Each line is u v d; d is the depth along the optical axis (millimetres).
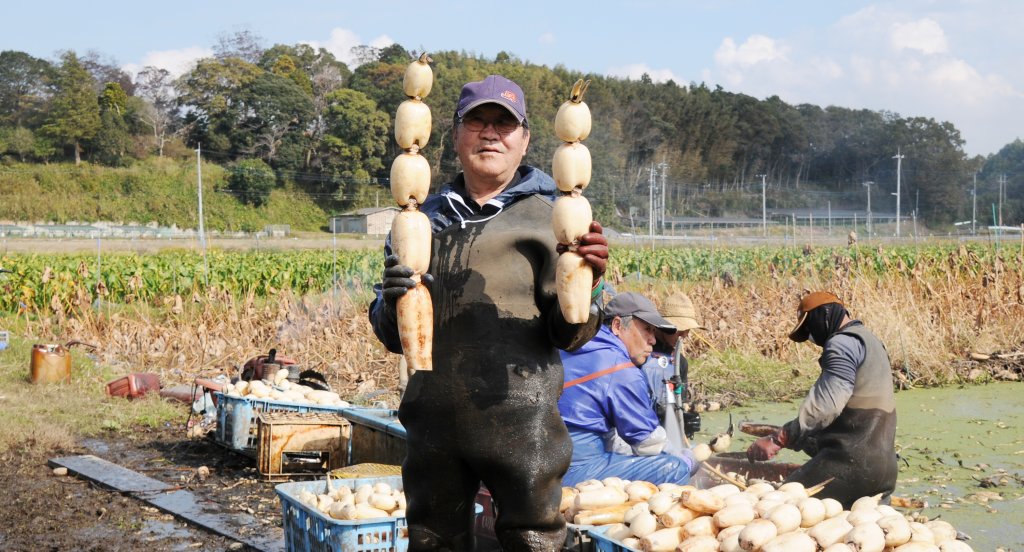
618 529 3912
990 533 5438
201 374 12172
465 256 2850
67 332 15023
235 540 5449
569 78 148500
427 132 2801
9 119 126250
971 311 13992
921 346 12109
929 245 41094
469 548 2920
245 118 123625
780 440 5492
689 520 3865
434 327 2855
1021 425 8789
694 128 160000
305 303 15555
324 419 7039
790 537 3570
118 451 8055
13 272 18719
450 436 2787
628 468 4828
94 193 104312
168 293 21047
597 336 5070
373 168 120250
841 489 5188
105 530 5695
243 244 77438
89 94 116125
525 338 2805
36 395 10047
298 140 120562
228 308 16453
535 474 2766
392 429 6328
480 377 2764
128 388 10391
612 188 122562
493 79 2936
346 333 13695
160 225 101125
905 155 168375
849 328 5434
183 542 5457
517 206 2924
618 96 150250
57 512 6086
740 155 171375
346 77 153250
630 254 31969
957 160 167500
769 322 13742
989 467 7133
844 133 177875
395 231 2721
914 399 10375
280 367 8742
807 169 179375
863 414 5246
